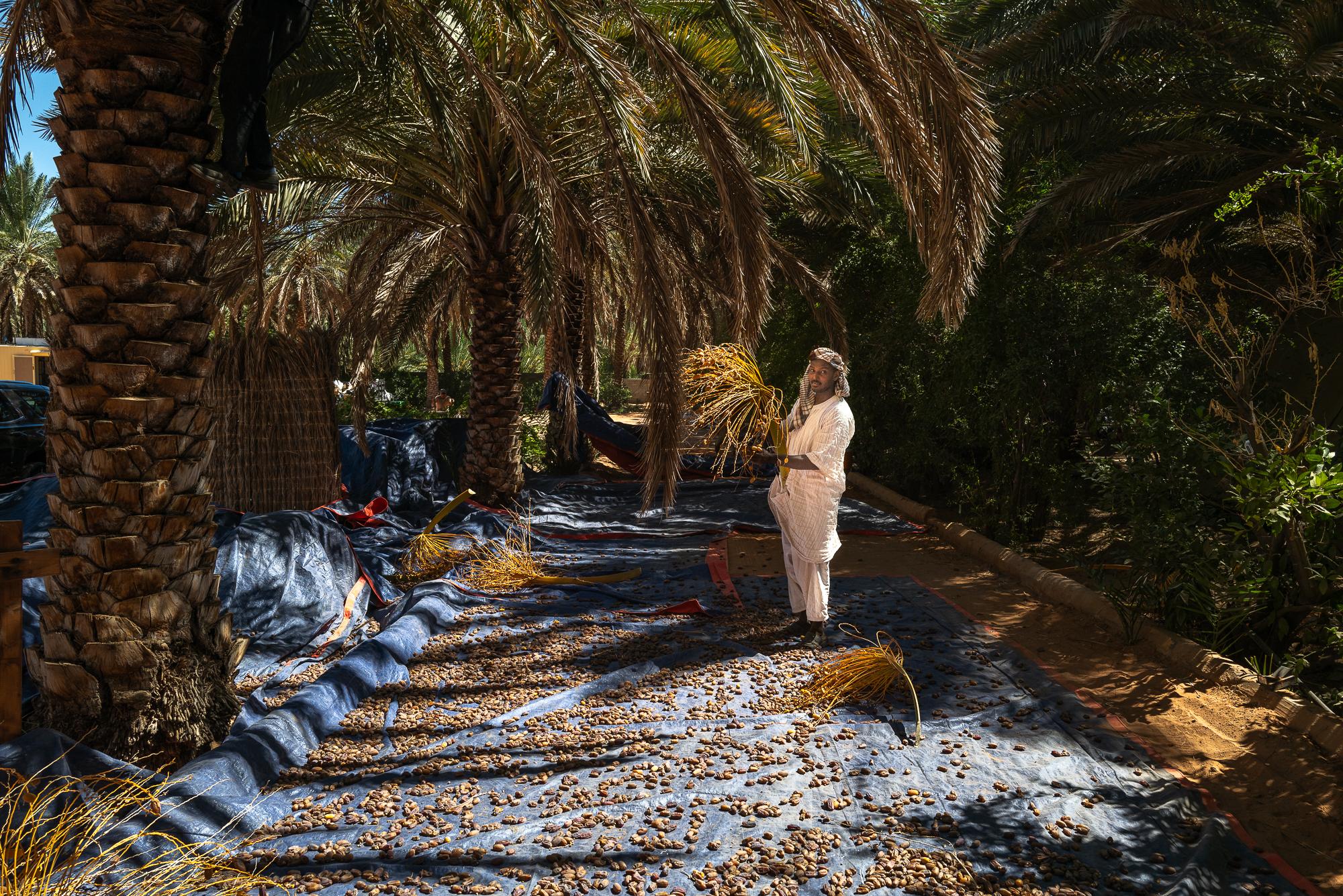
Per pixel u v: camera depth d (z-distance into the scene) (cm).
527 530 908
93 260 396
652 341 525
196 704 423
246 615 623
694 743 425
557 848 331
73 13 385
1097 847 331
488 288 1071
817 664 533
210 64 422
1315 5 691
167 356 409
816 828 345
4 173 516
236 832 345
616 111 552
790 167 1056
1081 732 433
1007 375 825
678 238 1139
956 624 617
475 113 908
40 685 411
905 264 1076
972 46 983
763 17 725
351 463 1075
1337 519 529
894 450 1242
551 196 677
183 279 417
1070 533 940
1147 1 761
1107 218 1025
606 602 696
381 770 402
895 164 517
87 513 396
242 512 876
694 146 1055
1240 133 934
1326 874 318
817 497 557
